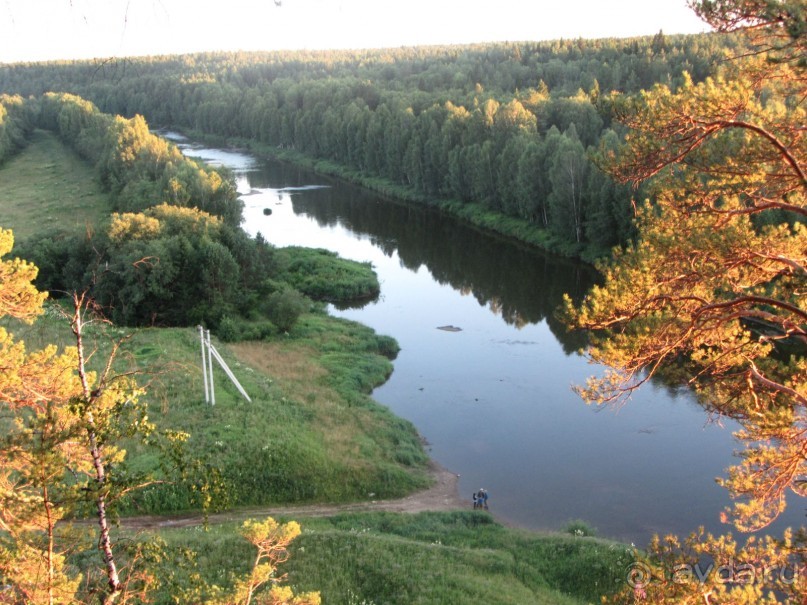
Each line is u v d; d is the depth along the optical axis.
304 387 41.31
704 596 11.04
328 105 144.62
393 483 32.09
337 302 62.25
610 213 66.44
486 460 35.19
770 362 14.62
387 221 91.44
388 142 109.31
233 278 54.00
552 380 44.81
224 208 72.50
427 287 66.38
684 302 13.98
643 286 13.84
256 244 61.50
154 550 11.75
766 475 12.84
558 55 156.75
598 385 14.45
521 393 43.00
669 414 39.03
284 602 14.11
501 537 27.16
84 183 98.88
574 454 35.50
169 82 191.62
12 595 10.58
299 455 31.67
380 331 55.03
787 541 11.42
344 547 24.25
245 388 38.50
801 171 12.21
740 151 13.07
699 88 13.18
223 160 141.00
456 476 33.72
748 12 10.97
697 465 33.84
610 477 33.22
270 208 99.00
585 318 14.18
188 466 11.43
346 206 100.25
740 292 14.12
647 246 14.30
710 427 37.34
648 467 33.88
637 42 135.38
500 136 89.00
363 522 28.23
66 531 11.06
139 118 98.19
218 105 164.50
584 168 71.25
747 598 10.77
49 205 86.88
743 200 15.05
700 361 14.56
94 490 10.31
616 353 13.69
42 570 10.55
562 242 74.00
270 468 30.77
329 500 30.52
